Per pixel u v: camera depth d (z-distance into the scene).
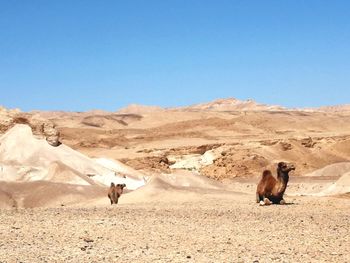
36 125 66.38
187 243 16.70
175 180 55.75
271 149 103.25
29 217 23.41
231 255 14.81
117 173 64.50
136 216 23.95
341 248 16.09
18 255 14.42
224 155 99.38
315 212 26.14
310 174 84.50
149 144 143.50
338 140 117.88
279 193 30.66
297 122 186.12
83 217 23.44
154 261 13.91
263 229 19.80
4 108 68.62
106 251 15.22
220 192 41.62
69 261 13.77
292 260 14.24
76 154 66.69
